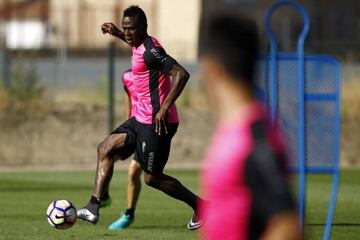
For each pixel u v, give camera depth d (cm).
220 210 1077
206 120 7244
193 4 12925
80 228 3397
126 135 2906
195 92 7500
